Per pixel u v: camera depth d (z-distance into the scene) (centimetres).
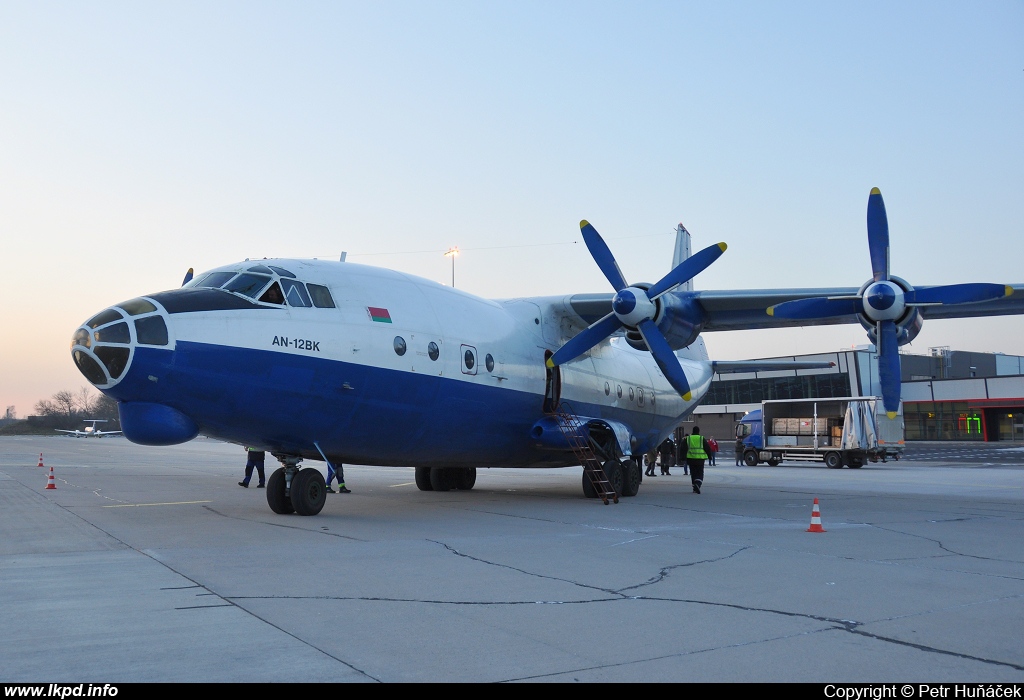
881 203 1512
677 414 2308
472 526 1192
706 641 548
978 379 6588
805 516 1381
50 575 761
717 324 1762
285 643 527
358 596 675
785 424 3659
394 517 1309
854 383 6309
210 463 3481
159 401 1103
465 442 1525
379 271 1422
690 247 2555
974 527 1234
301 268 1295
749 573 809
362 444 1345
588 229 1666
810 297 1575
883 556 930
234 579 743
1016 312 1599
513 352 1608
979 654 523
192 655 496
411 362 1352
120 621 580
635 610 638
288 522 1210
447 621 593
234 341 1138
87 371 1084
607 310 1761
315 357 1213
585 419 1733
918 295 1492
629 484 1778
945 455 4659
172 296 1157
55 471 2681
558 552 934
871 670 486
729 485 2284
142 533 1072
